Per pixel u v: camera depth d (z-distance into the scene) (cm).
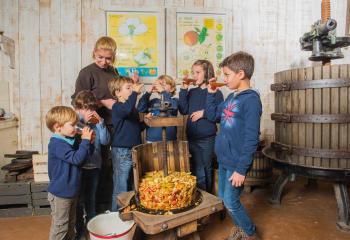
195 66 232
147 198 159
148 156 185
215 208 165
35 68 288
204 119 225
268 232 205
